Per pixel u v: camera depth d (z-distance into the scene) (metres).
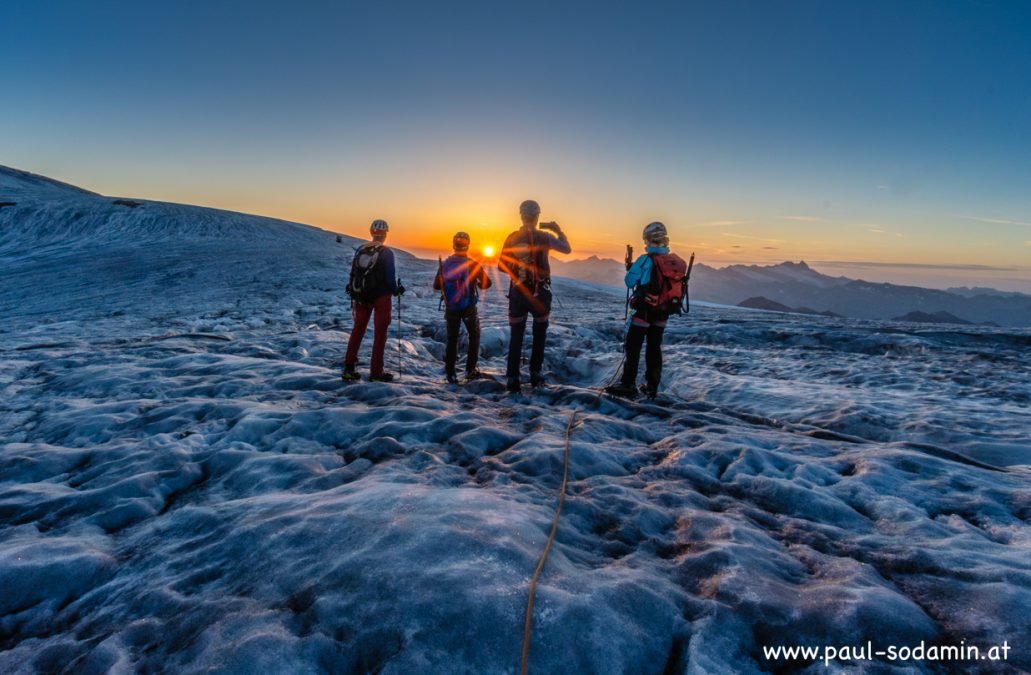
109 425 5.26
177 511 3.24
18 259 35.72
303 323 15.56
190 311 18.42
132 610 2.30
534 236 6.53
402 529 2.60
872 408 6.55
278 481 3.78
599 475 3.94
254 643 1.92
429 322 15.27
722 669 1.95
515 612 2.06
